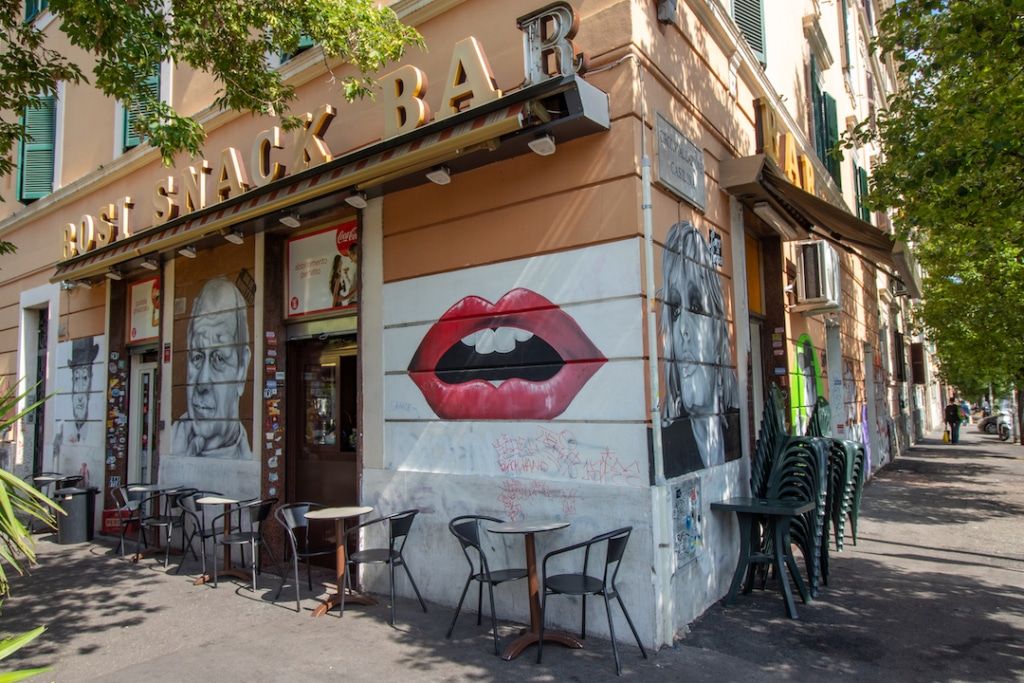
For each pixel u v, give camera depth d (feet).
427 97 19.89
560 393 16.16
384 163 16.85
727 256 21.36
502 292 17.37
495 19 18.47
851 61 53.36
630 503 14.87
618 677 13.30
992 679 13.19
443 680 13.38
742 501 18.43
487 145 15.74
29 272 39.47
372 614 17.63
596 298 15.72
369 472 19.90
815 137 38.34
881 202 25.58
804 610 17.34
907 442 75.46
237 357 24.88
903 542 25.45
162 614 18.26
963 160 20.22
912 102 25.07
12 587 21.43
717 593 18.08
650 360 15.05
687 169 18.40
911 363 87.66
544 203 16.75
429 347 18.80
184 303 27.76
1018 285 41.16
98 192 34.94
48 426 36.63
